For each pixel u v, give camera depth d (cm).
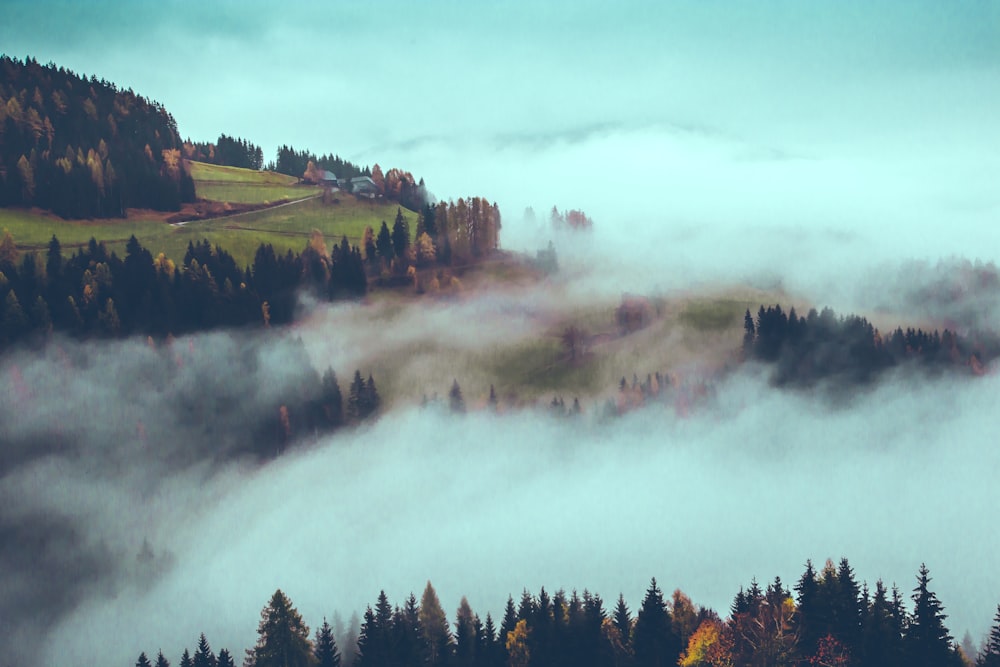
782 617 11456
